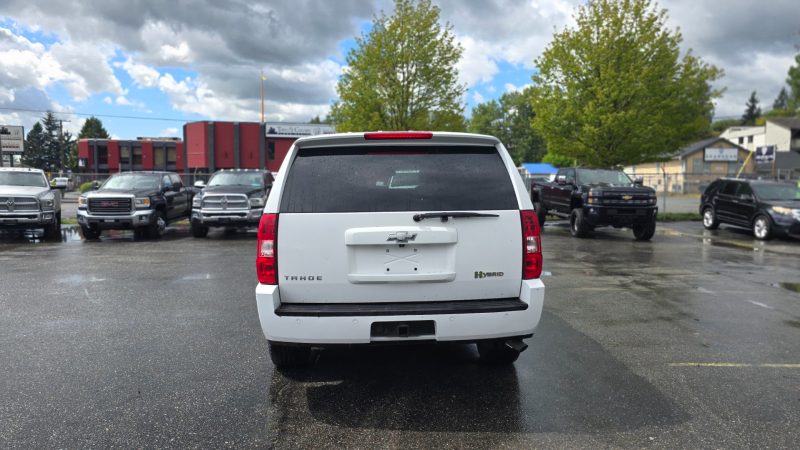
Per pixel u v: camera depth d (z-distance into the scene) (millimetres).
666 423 3270
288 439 3039
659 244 13234
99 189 14273
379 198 3488
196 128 46812
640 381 3973
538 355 4555
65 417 3297
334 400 3594
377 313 3352
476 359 4469
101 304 6293
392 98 21078
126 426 3182
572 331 5293
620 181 14977
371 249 3457
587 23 19234
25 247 12000
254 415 3352
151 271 8656
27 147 104500
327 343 3398
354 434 3107
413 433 3123
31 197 13438
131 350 4598
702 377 4062
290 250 3453
